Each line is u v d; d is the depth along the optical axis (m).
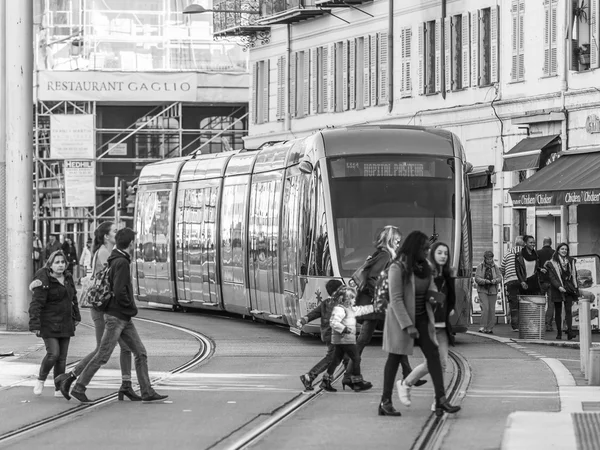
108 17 86.12
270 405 22.72
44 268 24.31
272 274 40.28
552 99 48.44
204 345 35.78
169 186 52.22
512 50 51.28
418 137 35.91
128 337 23.31
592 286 39.94
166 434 19.48
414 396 23.73
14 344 36.34
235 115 89.25
